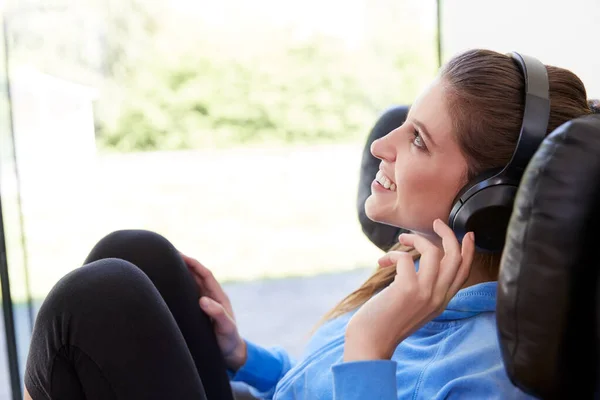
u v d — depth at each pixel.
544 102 0.72
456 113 0.78
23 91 2.30
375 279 1.02
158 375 0.72
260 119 8.87
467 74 0.78
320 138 8.91
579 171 0.53
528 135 0.71
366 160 1.21
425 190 0.80
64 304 0.72
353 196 6.67
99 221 4.69
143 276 0.78
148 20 8.38
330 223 5.65
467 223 0.75
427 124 0.80
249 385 1.16
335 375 0.70
